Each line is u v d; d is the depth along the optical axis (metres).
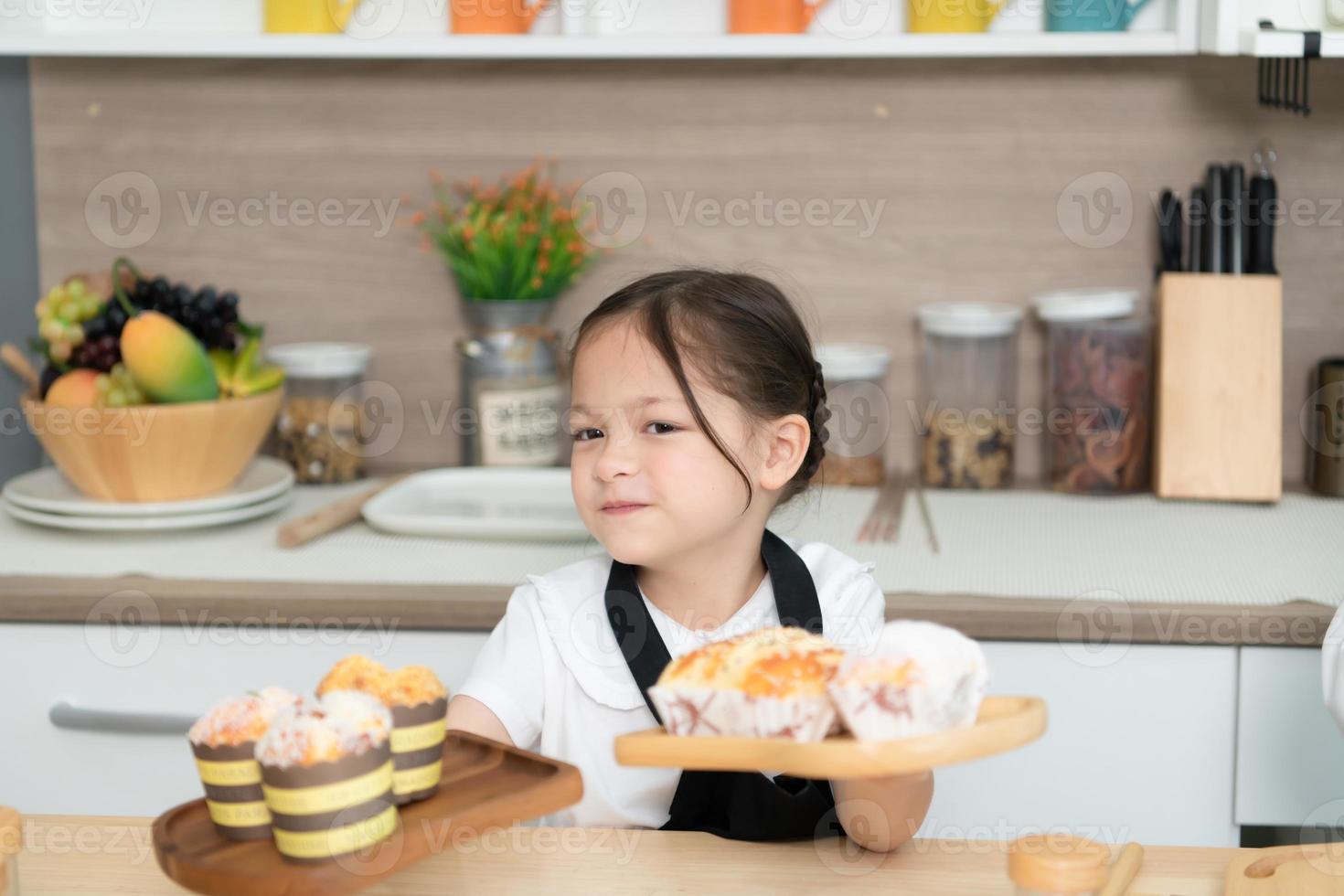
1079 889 0.69
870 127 1.95
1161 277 1.77
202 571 1.51
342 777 0.71
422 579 1.48
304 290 2.04
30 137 2.00
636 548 1.04
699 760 0.70
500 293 1.94
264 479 1.77
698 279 1.12
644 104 1.97
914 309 1.99
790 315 1.15
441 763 0.83
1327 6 1.64
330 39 1.74
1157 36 1.68
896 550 1.57
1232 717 1.39
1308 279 1.92
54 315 1.62
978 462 1.87
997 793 1.43
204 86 1.99
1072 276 1.96
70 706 1.48
